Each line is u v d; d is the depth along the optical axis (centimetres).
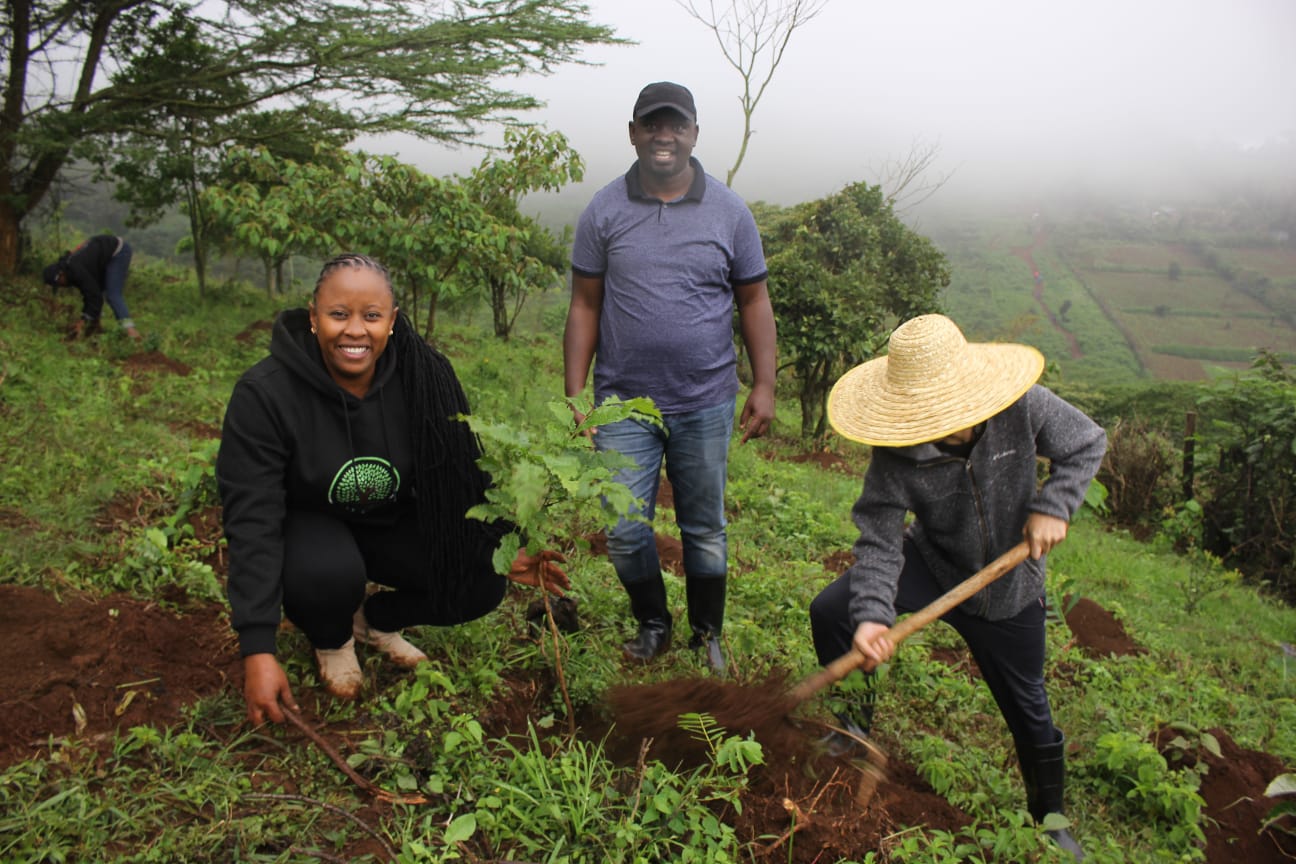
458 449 291
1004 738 375
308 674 305
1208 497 1045
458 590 304
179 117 1555
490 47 1559
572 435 286
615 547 363
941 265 1440
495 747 282
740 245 366
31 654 284
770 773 283
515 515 275
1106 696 440
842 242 1387
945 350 274
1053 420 277
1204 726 419
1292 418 947
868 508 297
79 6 1452
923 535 308
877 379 291
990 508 284
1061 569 758
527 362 1438
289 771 258
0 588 307
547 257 1784
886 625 285
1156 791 333
